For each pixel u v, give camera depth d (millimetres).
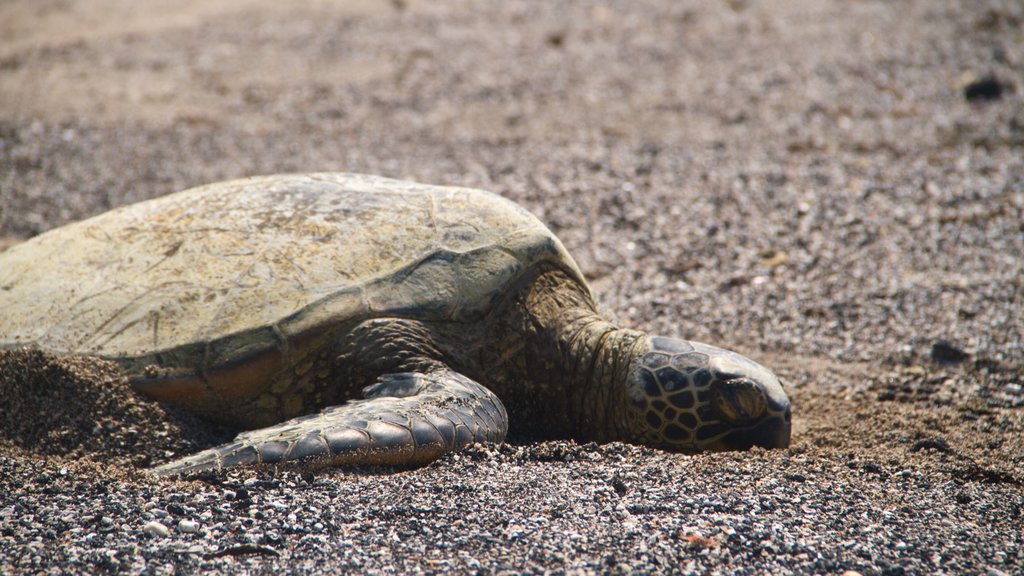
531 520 11383
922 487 13484
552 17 56906
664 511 11766
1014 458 15508
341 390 15328
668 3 59812
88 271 16562
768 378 15641
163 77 44969
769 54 49219
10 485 11922
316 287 15508
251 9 56906
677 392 15469
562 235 27766
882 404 18297
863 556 10914
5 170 33031
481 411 14266
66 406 14430
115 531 10773
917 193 30750
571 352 16594
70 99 41562
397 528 11109
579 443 16594
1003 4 57031
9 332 15859
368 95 42719
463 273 16125
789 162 34219
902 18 55062
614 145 36312
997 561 10984
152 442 14422
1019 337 21000
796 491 12734
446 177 32500
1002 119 38844
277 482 12250
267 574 10031
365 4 58469
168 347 15070
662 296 23719
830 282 24422
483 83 44781
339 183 17750
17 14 55281
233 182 18281
